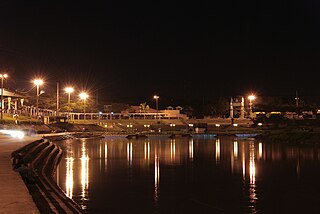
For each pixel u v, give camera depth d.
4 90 100.19
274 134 90.25
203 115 169.62
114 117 148.00
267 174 35.03
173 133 106.75
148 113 155.12
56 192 21.58
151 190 27.33
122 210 21.80
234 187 28.77
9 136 54.50
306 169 38.34
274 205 23.39
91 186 28.41
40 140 48.25
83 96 136.88
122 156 49.78
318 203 23.94
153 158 47.78
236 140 87.25
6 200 16.62
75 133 89.88
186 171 36.66
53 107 135.00
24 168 22.77
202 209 22.33
